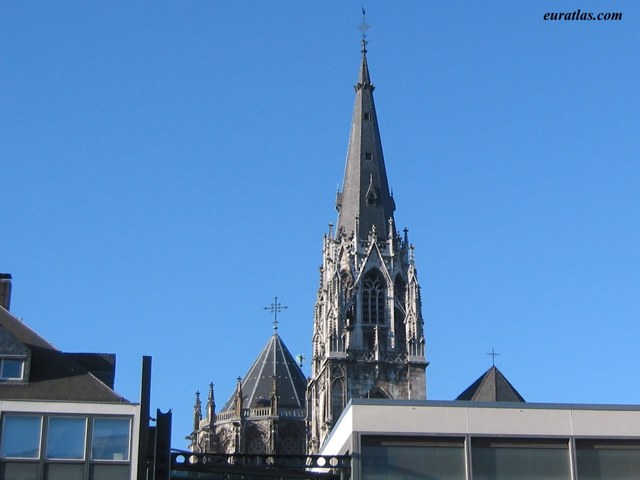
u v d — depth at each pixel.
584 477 71.19
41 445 66.12
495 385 154.12
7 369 70.19
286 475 70.06
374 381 183.00
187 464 67.62
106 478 65.81
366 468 70.19
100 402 67.19
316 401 188.88
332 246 191.88
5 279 84.69
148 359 65.81
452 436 71.12
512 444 71.38
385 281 189.50
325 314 187.75
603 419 72.31
